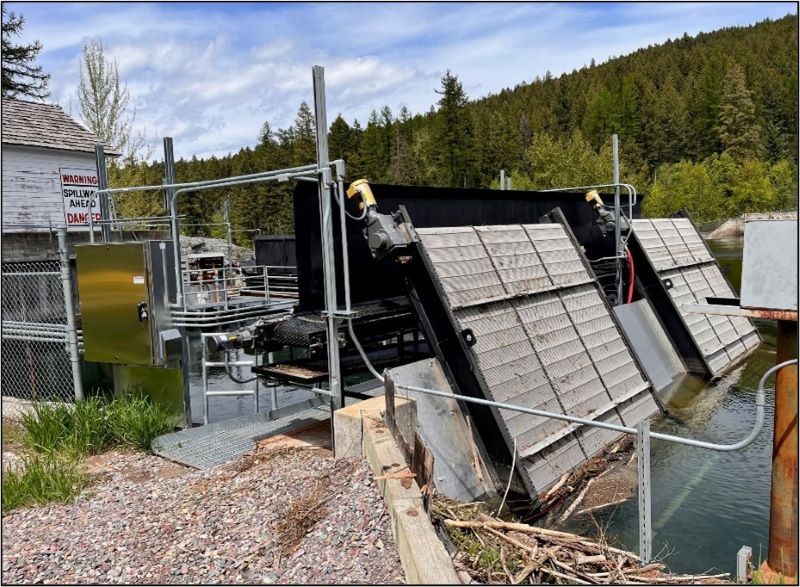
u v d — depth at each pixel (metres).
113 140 25.22
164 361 6.23
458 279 5.93
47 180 17.23
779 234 3.35
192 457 5.49
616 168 9.07
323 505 3.88
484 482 5.29
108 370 7.52
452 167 54.50
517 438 5.41
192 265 12.80
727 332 10.64
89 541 3.84
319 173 5.09
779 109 70.94
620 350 7.55
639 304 9.23
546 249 7.49
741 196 55.44
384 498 3.71
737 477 5.59
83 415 6.08
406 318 6.67
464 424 5.48
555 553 3.52
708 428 6.91
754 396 8.13
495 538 3.62
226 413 7.81
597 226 10.48
